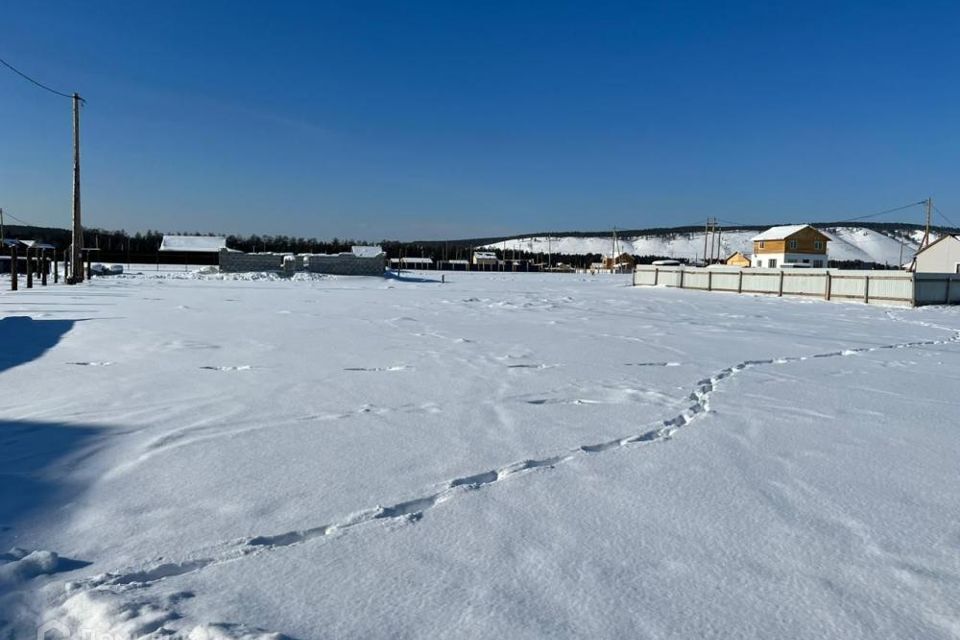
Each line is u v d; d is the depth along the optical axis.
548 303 20.48
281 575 2.46
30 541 2.71
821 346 10.66
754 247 62.34
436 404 5.56
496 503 3.24
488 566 2.56
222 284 30.77
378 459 3.94
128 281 31.66
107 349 8.45
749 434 4.72
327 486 3.44
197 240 71.00
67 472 3.59
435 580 2.44
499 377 7.00
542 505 3.22
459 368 7.54
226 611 2.18
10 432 4.40
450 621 2.15
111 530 2.84
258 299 19.55
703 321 15.16
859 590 2.43
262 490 3.37
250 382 6.39
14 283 21.45
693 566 2.60
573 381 6.85
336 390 6.09
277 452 4.04
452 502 3.24
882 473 3.86
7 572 2.38
